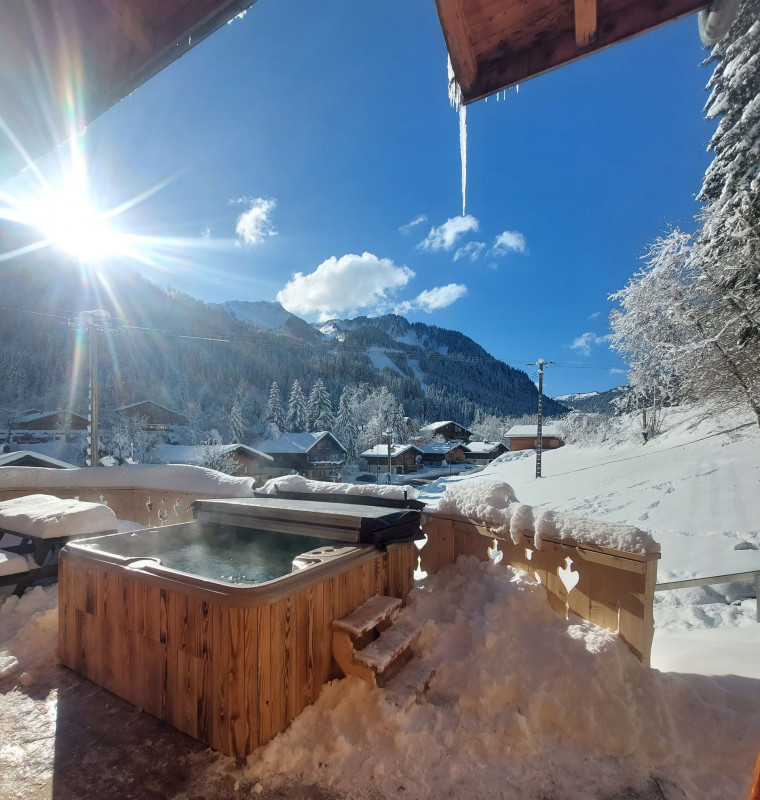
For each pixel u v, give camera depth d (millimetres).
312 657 1933
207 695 1762
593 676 1863
